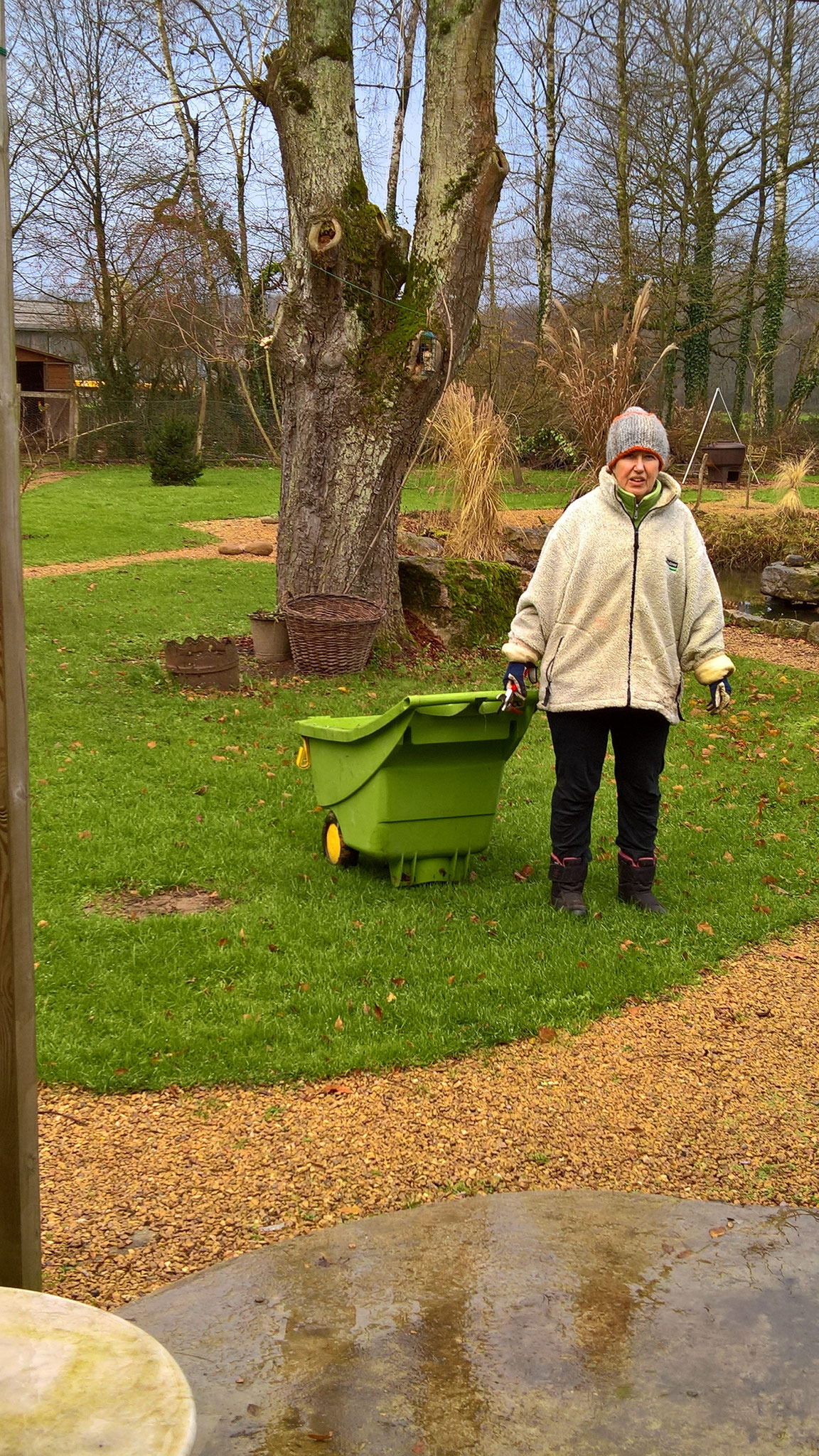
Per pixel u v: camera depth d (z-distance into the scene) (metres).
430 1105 3.47
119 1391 1.34
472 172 9.93
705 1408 1.99
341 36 9.55
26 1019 1.85
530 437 28.78
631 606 4.66
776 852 5.84
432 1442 1.90
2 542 1.72
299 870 5.43
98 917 4.79
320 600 10.28
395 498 10.67
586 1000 4.15
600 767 4.95
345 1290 2.39
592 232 33.41
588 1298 2.34
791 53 32.56
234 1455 1.87
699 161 33.53
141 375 37.56
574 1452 1.88
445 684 10.03
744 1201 2.98
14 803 1.79
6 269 1.66
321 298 9.83
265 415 36.38
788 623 13.13
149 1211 2.91
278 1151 3.21
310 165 9.64
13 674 1.76
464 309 10.25
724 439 34.75
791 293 36.56
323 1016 3.98
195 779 6.85
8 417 1.72
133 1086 3.55
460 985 4.25
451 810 5.17
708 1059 3.79
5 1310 1.49
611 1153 3.22
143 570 16.19
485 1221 2.70
